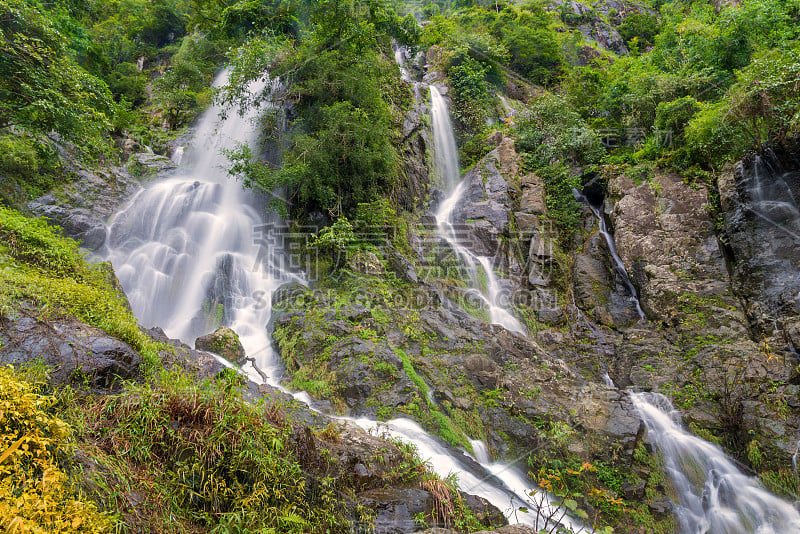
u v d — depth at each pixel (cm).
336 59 1480
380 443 605
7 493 268
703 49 1767
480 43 2641
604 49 3656
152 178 1535
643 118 1748
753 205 1205
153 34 3253
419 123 1931
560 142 1806
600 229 1563
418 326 1074
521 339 1100
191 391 437
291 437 473
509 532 448
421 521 465
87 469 339
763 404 868
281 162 1499
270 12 1911
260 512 388
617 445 802
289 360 932
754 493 791
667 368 1027
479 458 810
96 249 1152
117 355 502
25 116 894
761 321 1062
